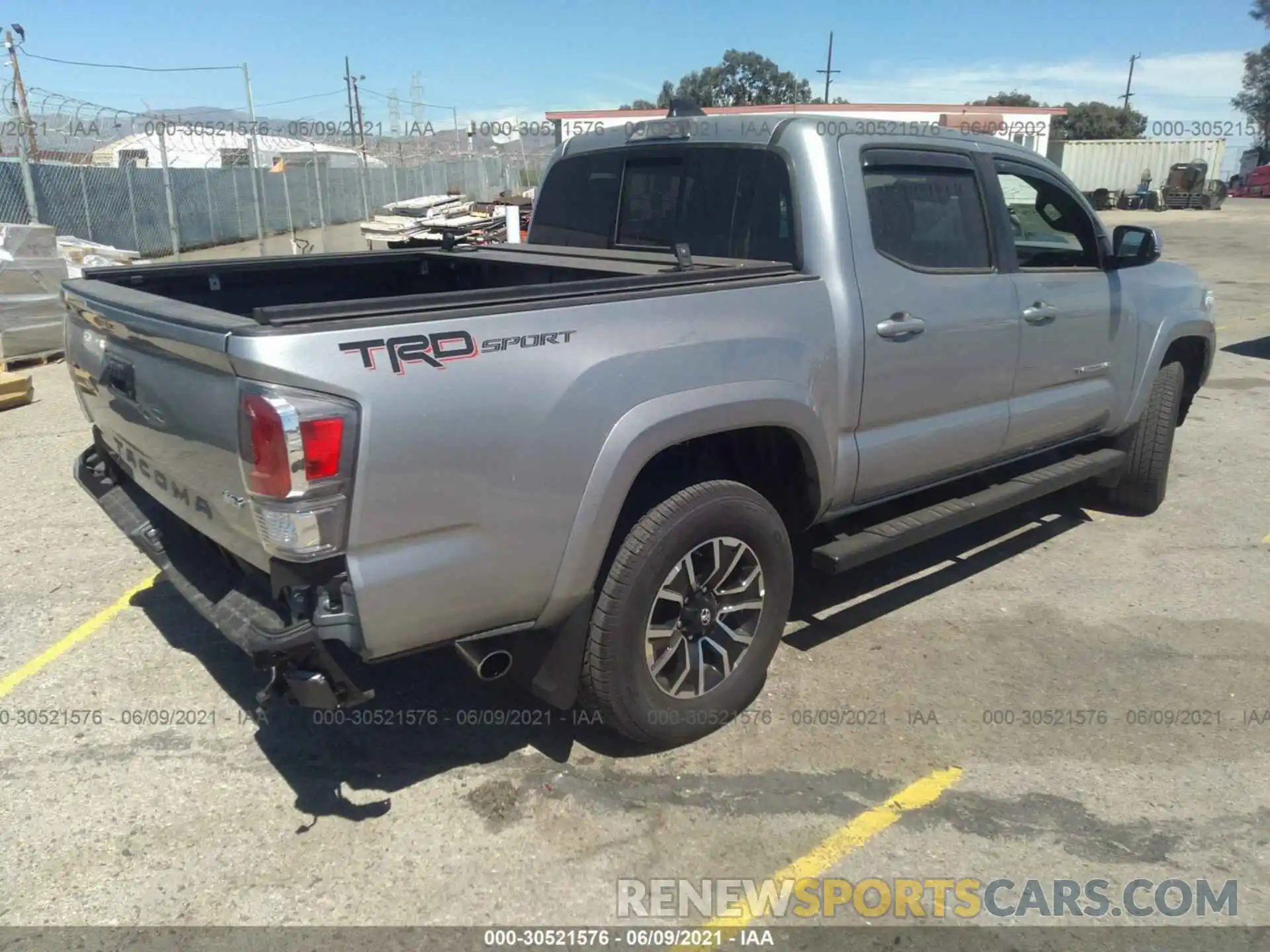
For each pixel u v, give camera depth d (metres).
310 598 2.50
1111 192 41.44
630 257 4.15
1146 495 5.57
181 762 3.24
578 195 4.60
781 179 3.60
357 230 29.48
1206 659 4.01
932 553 5.09
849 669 3.89
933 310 3.83
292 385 2.32
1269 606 4.50
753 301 3.22
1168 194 40.19
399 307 2.51
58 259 9.88
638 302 2.93
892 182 3.76
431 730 3.45
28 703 3.58
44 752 3.29
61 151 20.28
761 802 3.08
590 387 2.77
